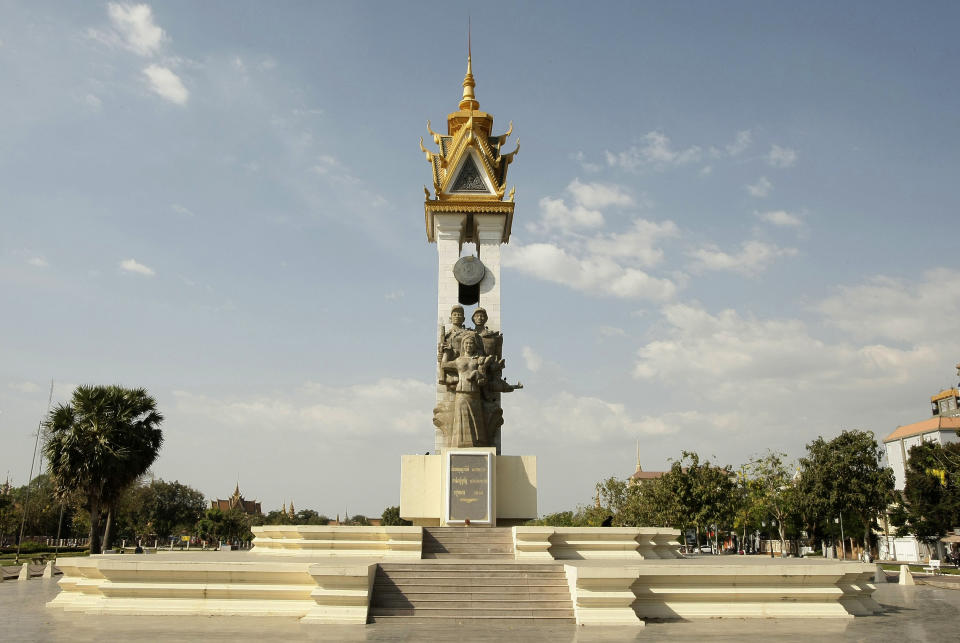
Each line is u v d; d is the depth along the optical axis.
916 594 28.12
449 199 33.31
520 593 19.59
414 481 28.25
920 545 74.62
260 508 171.12
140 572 19.73
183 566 19.62
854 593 20.80
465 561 21.62
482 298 32.56
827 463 60.88
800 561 23.91
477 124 34.97
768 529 79.12
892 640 15.70
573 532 24.66
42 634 15.74
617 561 23.05
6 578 34.81
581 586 18.70
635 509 67.06
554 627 17.45
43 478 88.12
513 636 15.91
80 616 18.94
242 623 17.75
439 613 18.56
